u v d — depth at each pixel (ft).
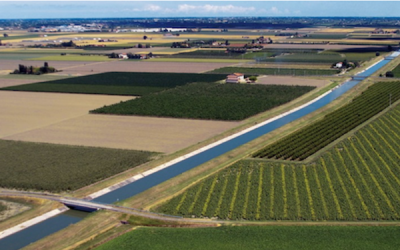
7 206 284.41
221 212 270.46
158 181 319.06
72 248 236.02
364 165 340.18
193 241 239.50
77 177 320.29
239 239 240.53
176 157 362.12
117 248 234.79
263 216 265.75
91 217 266.57
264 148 375.45
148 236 245.45
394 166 336.70
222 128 440.04
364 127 437.58
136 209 275.59
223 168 336.90
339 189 298.56
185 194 294.05
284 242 236.84
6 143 396.16
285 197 289.12
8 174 325.42
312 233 245.04
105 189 306.35
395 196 286.46
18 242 245.86
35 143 395.75
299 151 366.02
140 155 364.17
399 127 437.58
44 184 308.19
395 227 249.55
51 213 276.62
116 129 437.58
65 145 388.98
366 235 241.96
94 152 371.15
